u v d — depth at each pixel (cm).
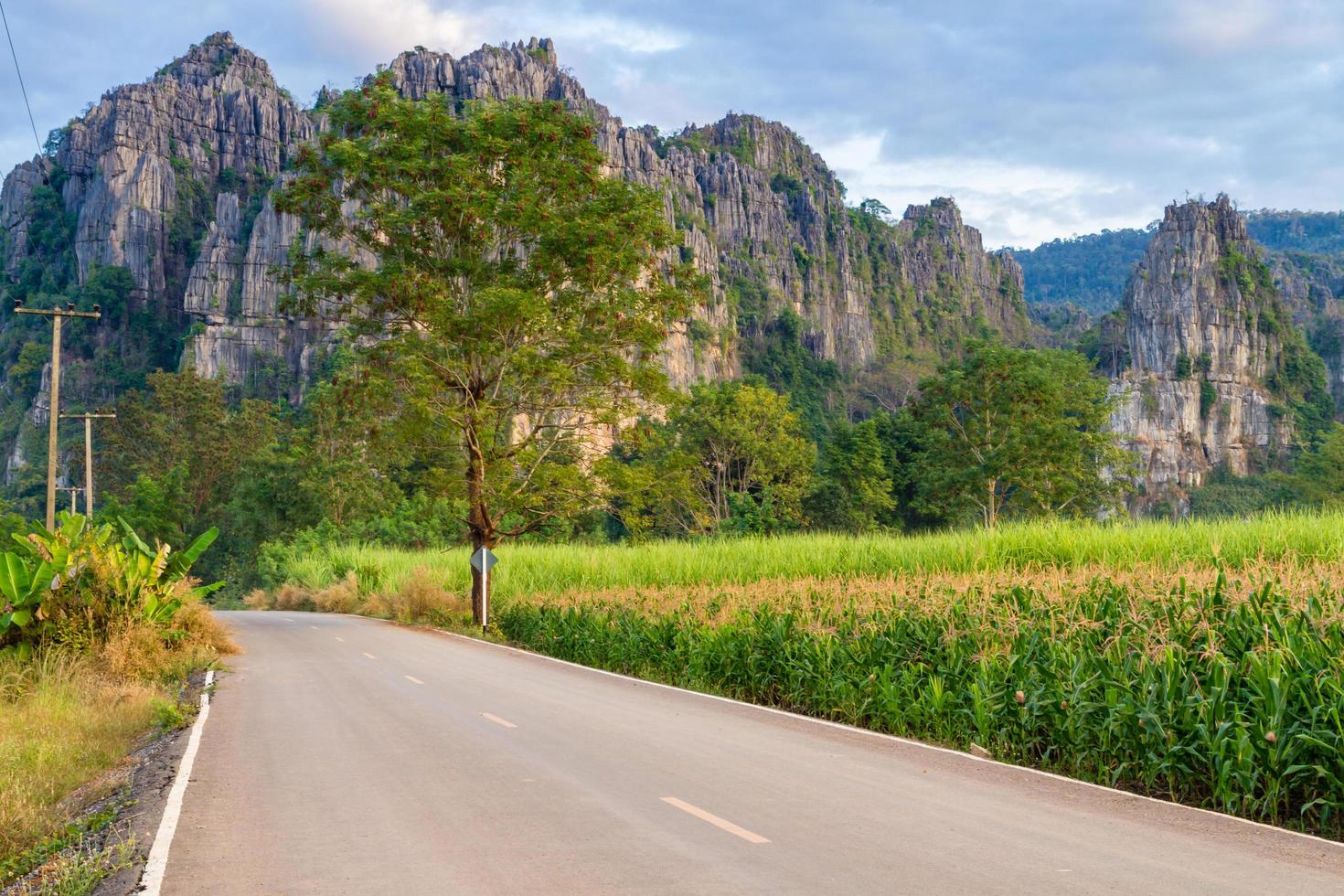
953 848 718
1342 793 841
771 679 1603
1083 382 7469
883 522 9369
